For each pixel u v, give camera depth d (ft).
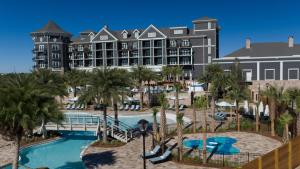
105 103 110.22
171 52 344.69
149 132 131.44
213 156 94.38
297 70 212.23
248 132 126.62
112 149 106.73
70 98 220.84
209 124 142.20
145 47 346.13
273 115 118.21
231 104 160.86
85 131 138.72
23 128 69.36
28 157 104.01
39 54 396.16
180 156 90.84
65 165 95.25
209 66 190.70
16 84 71.51
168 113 183.83
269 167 60.75
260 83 189.06
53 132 130.72
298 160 73.15
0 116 66.80
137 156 97.25
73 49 386.32
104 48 358.84
